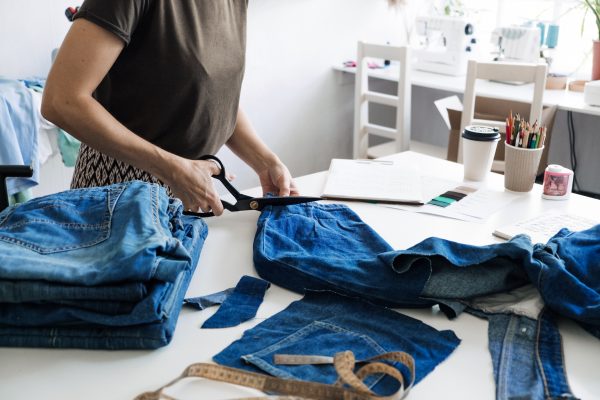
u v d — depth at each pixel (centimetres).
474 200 152
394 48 313
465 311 103
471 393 84
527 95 299
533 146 155
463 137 167
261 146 162
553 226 135
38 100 235
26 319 90
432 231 135
